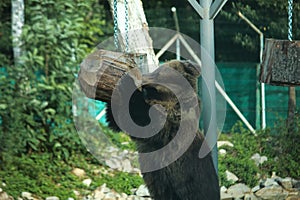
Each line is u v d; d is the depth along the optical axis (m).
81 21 20.89
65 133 18.38
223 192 15.91
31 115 18.17
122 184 16.83
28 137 18.00
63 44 19.09
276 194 15.98
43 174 17.28
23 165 17.38
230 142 18.86
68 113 18.48
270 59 8.66
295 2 17.12
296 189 16.42
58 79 18.98
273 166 17.34
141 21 10.52
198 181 9.76
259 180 16.86
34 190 16.19
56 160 18.08
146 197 16.19
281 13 18.52
